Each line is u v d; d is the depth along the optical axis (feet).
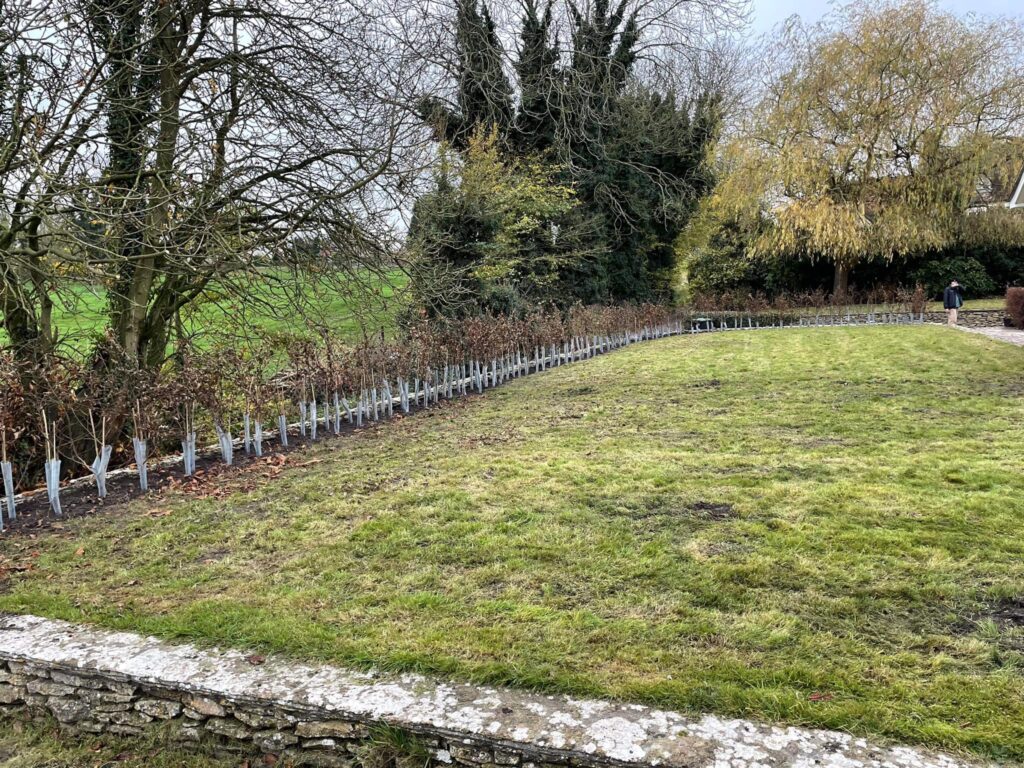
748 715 6.90
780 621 9.07
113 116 20.99
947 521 12.67
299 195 23.48
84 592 10.84
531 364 42.37
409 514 14.29
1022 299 55.62
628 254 71.41
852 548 11.51
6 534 14.01
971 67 66.28
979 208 78.18
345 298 26.23
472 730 6.63
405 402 28.76
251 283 23.43
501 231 51.19
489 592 10.28
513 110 57.47
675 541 12.16
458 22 48.11
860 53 68.49
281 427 22.66
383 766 6.86
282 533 13.48
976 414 22.71
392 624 9.21
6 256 18.67
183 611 9.80
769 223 83.56
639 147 67.00
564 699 7.20
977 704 7.04
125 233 20.17
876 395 27.30
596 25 59.16
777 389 30.04
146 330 23.80
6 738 8.43
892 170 71.41
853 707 6.97
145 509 15.61
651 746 6.26
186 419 18.78
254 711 7.50
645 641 8.60
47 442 15.74
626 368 41.24
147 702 8.01
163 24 21.11
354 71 23.97
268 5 22.02
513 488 15.93
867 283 87.81
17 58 18.54
